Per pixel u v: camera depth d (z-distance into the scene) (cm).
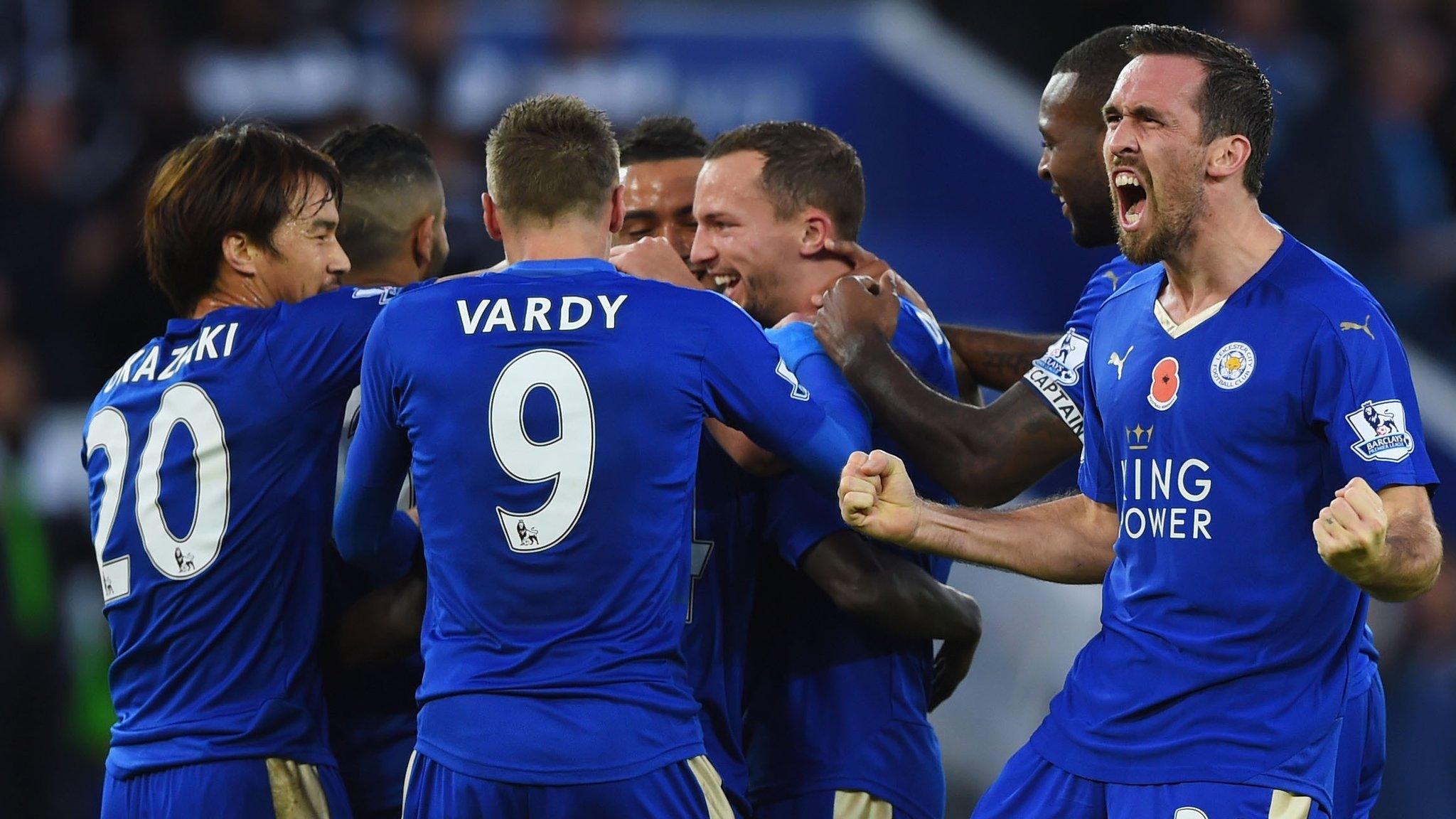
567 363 1246
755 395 1279
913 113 3172
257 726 1352
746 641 1470
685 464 1272
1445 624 3041
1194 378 1234
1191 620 1252
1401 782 2955
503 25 3300
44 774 2833
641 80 3250
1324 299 1202
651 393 1250
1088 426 1355
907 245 3136
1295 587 1218
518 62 3291
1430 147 3891
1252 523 1220
